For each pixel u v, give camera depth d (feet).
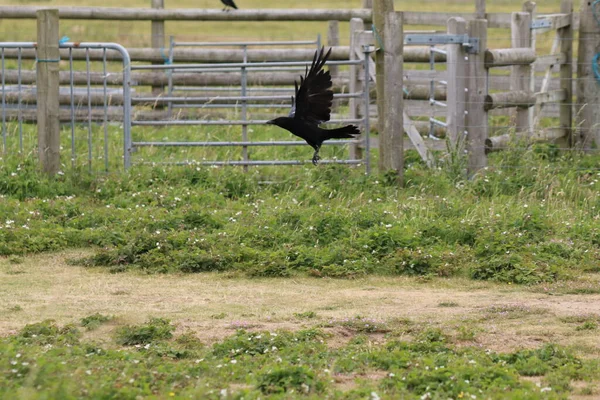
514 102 139.74
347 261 100.58
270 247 106.52
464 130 135.85
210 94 186.60
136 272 99.25
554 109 165.37
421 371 64.23
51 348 69.26
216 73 184.34
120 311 84.74
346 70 206.49
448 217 115.96
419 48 151.43
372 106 158.92
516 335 77.36
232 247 103.45
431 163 139.03
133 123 134.51
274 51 185.57
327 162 135.74
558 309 85.35
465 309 86.07
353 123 147.95
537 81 172.45
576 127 149.07
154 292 91.91
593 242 107.34
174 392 59.26
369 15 183.83
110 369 63.67
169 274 98.99
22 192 125.29
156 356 69.26
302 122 78.43
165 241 104.68
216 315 83.41
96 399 55.57
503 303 87.51
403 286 95.30
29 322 80.43
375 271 99.81
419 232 107.04
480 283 96.17
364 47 132.67
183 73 183.62
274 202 123.65
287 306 87.25
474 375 63.41
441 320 82.07
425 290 93.71
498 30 269.23
